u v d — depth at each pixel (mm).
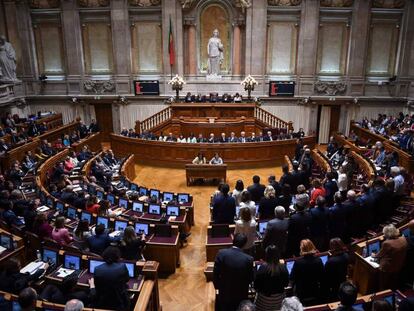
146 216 8609
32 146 14781
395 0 20094
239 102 19625
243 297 4219
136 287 5184
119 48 20875
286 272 4043
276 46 20984
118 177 12398
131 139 16359
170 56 20453
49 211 8492
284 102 20906
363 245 6008
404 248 5141
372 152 13711
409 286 5484
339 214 6352
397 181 8523
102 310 4215
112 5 20391
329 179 8453
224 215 7070
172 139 16359
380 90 21062
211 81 20844
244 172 15219
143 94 20859
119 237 6777
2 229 7180
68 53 21156
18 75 21469
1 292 4543
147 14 20750
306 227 5836
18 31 20938
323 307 4102
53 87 21734
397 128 16922
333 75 21219
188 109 19406
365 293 5848
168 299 6551
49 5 20906
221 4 20625
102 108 21969
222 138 16328
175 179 14320
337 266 4562
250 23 20234
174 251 7328
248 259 4117
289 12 20484
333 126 21703
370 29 20609
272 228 5664
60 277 5535
